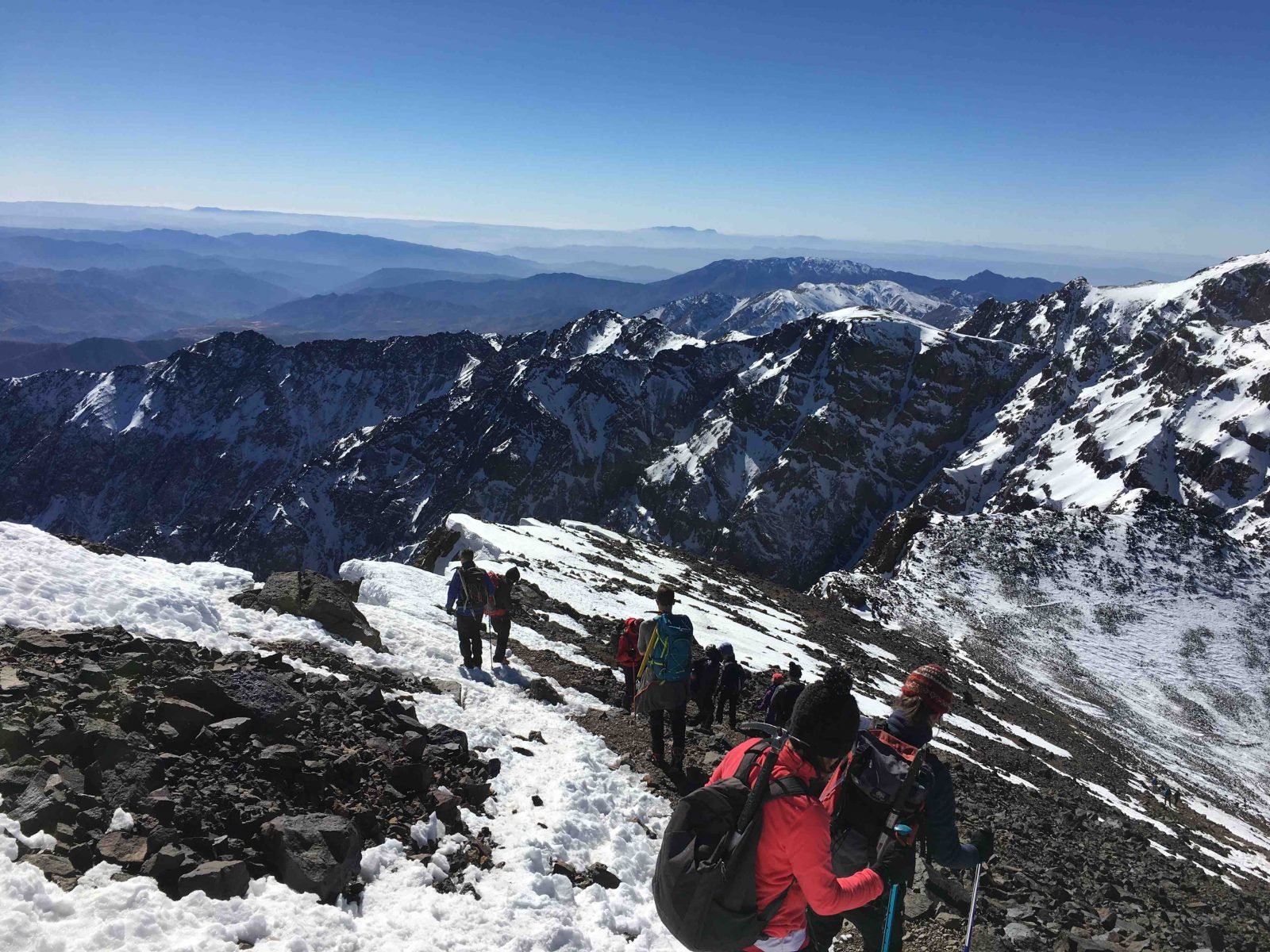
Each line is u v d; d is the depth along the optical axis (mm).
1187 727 81812
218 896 4973
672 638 10359
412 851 6484
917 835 4770
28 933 4082
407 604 17844
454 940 5457
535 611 22062
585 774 9305
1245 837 40344
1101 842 16594
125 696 6656
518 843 7219
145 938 4395
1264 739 83812
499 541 39219
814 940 4645
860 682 31016
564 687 13945
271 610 12094
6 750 5508
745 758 3725
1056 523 134375
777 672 12289
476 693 11859
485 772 8453
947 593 107312
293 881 5383
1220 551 130875
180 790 5844
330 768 6984
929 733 4820
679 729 10508
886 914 4875
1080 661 93000
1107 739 61375
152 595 10148
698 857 3473
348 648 11797
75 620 8836
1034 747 35688
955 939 7578
